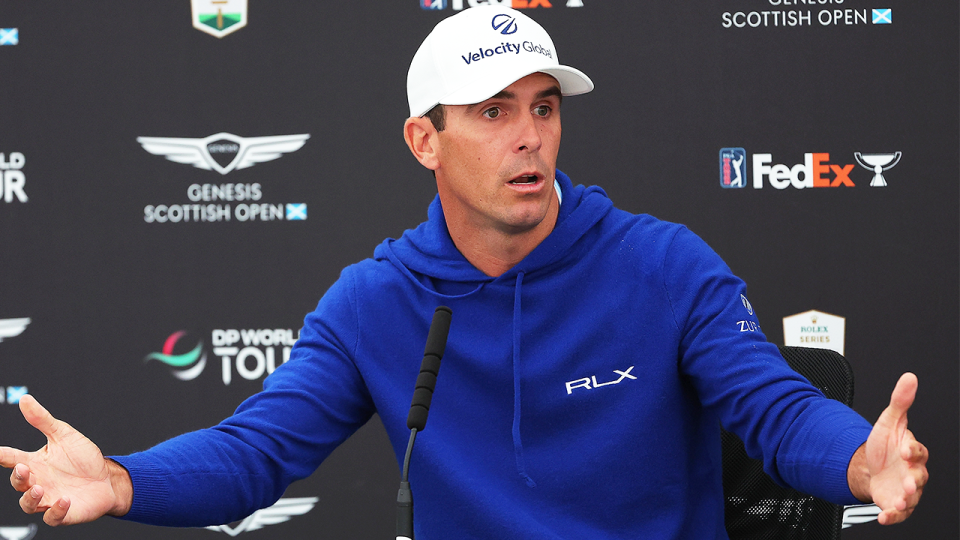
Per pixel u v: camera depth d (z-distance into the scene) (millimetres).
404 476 3879
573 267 5453
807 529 5898
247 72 9820
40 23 9766
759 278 9781
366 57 9836
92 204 9820
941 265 9672
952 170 9648
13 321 9797
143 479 4504
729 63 9742
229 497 4941
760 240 9773
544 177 5039
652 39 9750
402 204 9891
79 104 9781
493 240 5391
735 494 6098
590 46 9773
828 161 9719
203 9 9789
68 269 9820
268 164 9859
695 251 5270
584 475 5172
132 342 9852
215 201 9859
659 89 9781
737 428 4867
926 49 9641
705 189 9773
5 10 9750
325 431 5480
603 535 5133
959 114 9625
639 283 5297
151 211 9852
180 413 9859
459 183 5191
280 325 9898
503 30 5059
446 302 5551
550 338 5406
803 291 9750
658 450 5172
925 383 9680
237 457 5031
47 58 9781
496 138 5004
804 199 9750
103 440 9836
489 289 5480
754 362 4789
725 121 9758
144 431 9852
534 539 5043
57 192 9805
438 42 5168
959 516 9625
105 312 9828
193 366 9867
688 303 5113
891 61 9672
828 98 9711
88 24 9781
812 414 4398
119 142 9812
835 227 9727
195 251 9859
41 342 9805
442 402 5434
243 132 9844
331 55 9828
